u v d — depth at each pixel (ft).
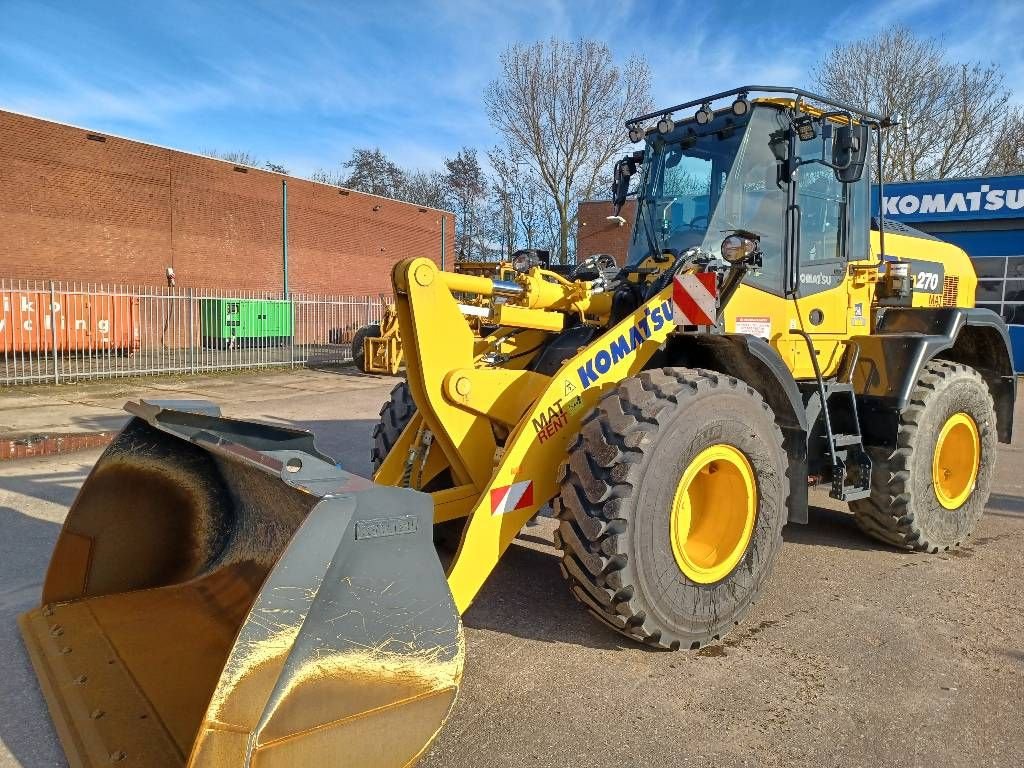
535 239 121.08
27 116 54.34
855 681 9.74
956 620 11.73
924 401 14.38
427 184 158.71
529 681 9.64
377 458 14.02
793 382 11.88
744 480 10.80
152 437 10.39
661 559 9.77
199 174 66.13
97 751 7.22
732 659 10.32
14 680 9.37
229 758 5.84
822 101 13.43
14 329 45.44
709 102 13.10
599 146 105.70
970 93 94.94
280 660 6.08
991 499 19.62
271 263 73.00
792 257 13.46
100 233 59.47
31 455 22.56
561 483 9.92
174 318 57.47
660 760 7.98
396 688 6.86
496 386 10.73
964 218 51.78
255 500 9.42
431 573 7.11
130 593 10.48
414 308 10.00
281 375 47.52
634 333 11.18
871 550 15.24
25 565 13.21
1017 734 8.56
